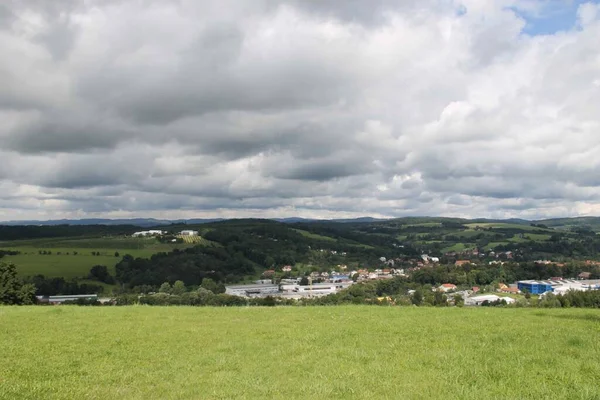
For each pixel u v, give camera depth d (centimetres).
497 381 1414
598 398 1240
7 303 6050
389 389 1337
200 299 9644
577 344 1936
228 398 1284
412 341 2030
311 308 3469
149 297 10012
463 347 1889
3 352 1889
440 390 1321
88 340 2131
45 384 1430
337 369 1562
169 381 1479
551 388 1338
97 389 1388
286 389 1351
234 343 2042
